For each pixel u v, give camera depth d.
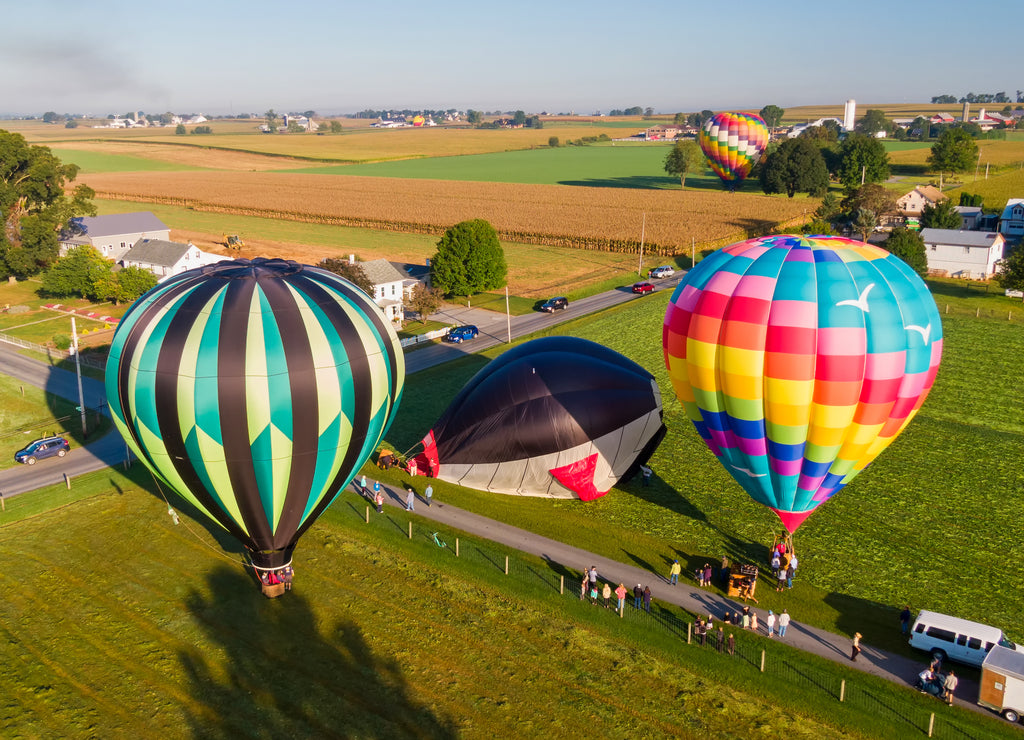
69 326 71.88
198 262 87.19
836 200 129.38
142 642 28.59
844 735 24.48
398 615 30.22
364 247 113.81
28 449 43.91
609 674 27.12
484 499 39.62
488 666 27.44
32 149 90.75
